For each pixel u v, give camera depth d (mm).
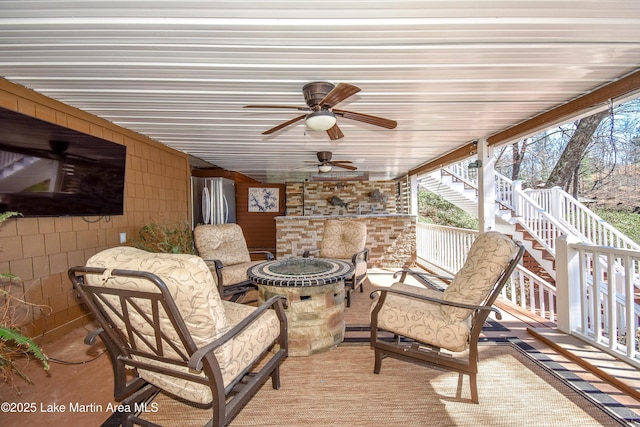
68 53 1806
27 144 2260
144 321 1371
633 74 2119
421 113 2965
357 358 2332
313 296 2406
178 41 1691
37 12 1428
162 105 2691
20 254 2408
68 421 1649
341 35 1656
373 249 6004
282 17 1506
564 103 2705
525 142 10039
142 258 1316
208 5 1398
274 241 7941
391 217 5996
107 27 1547
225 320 1466
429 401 1793
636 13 1498
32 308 2498
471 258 1998
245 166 6293
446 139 3986
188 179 4926
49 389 1952
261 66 1985
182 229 4305
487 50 1811
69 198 2650
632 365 2047
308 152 4809
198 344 1358
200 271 1271
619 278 3543
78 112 2811
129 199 3578
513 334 2703
